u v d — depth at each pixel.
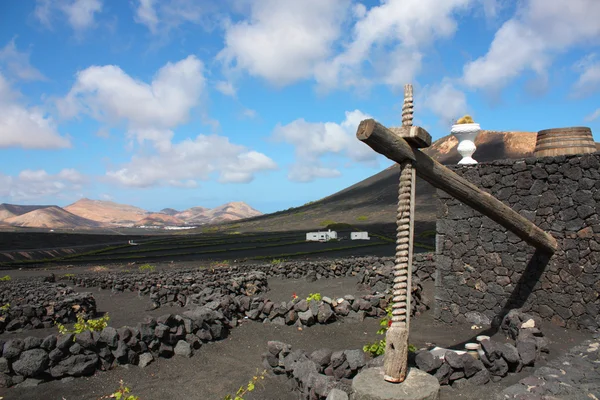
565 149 10.48
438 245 11.46
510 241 10.35
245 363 9.04
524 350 7.30
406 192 5.84
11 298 14.72
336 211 105.19
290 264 22.19
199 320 10.03
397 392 5.36
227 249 49.59
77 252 60.12
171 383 8.02
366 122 5.33
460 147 11.39
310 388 6.61
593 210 9.14
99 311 15.21
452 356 6.92
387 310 11.77
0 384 7.54
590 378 6.30
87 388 7.67
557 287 9.58
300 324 11.41
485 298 10.66
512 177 10.25
